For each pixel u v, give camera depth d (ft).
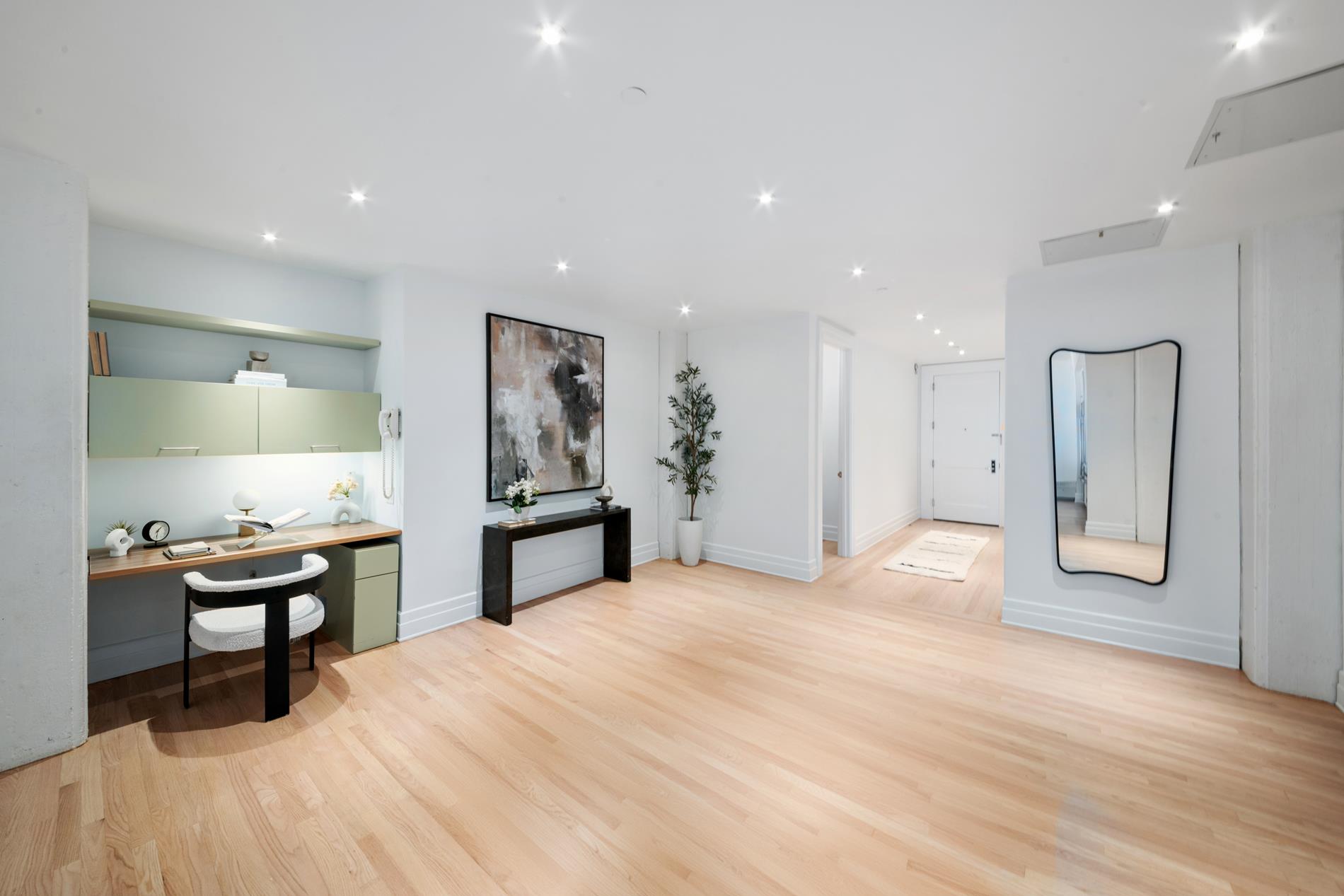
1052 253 10.68
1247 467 9.83
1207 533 10.40
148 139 6.64
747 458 17.49
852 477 19.39
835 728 8.20
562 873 5.48
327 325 12.02
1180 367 10.55
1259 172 7.34
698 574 16.97
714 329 18.34
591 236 9.85
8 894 5.16
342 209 8.69
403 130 6.47
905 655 10.85
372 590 11.02
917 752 7.56
